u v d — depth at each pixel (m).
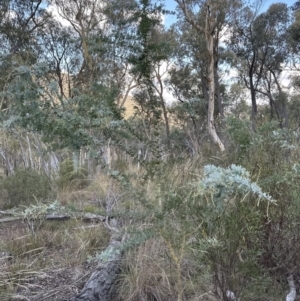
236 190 0.90
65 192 4.20
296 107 17.00
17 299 2.06
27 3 9.30
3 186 4.14
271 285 1.87
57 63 8.57
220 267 1.58
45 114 1.18
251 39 15.77
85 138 1.26
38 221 3.28
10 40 8.93
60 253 2.73
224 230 1.45
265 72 18.03
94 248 2.62
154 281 2.04
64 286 2.20
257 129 1.74
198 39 10.56
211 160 2.33
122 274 2.11
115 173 1.39
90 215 3.30
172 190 1.23
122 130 1.45
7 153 5.64
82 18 8.85
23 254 2.67
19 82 1.17
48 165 5.21
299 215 1.77
